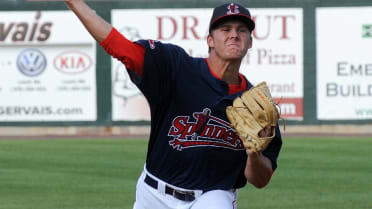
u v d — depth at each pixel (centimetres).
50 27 5956
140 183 1307
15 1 5947
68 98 5962
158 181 1265
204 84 1209
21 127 5962
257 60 5978
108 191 2861
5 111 5956
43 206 2519
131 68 1175
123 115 5956
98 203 2580
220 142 1230
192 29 5978
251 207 2505
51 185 3020
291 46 5972
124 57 1154
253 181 1250
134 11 5978
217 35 1198
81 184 3055
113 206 2517
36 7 5947
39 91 5962
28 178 3238
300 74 5966
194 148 1230
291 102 5966
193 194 1249
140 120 5950
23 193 2812
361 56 5947
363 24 5947
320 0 5950
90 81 5966
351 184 3047
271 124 1155
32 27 5950
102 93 5962
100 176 3297
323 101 5962
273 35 5966
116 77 5947
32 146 4766
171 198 1261
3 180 3172
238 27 1191
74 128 5962
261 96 1158
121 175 3328
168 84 1203
